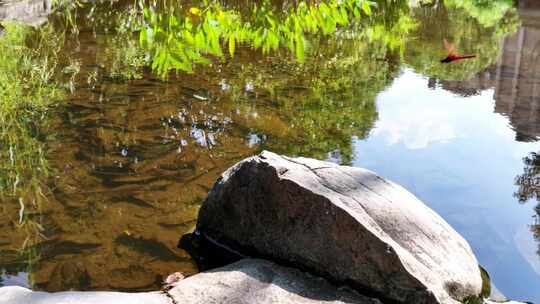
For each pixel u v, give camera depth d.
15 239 3.33
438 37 11.98
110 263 3.17
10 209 3.66
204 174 4.36
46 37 8.43
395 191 3.38
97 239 3.39
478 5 20.16
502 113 6.70
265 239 3.22
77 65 7.14
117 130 5.12
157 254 3.29
